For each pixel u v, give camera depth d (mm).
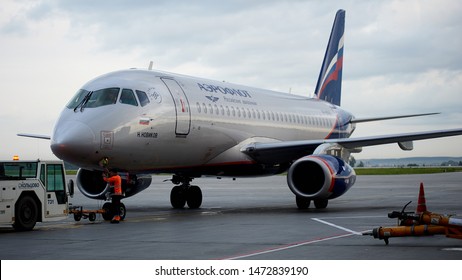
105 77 23125
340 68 40688
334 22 40031
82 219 22406
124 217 21781
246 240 15664
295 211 25031
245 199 34344
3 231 18359
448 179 65500
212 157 26203
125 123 21844
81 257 13328
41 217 18875
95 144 20984
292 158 28000
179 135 23953
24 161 19281
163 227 18969
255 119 28703
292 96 34812
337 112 38031
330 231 17391
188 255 13438
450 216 14250
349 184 25125
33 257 13383
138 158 22609
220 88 27594
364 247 14188
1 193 17828
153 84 23672
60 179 19766
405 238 15602
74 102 22281
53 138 21125
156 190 46906
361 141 26875
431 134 26422
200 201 28250
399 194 37906
